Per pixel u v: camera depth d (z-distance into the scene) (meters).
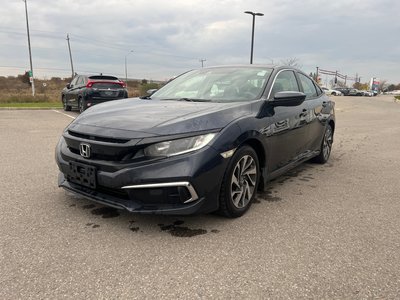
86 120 3.46
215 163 3.02
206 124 3.13
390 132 10.52
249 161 3.54
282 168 4.30
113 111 3.63
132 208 2.94
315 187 4.60
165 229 3.16
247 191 3.57
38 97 24.42
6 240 2.89
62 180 3.61
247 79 4.29
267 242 2.98
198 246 2.87
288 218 3.51
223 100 3.96
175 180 2.86
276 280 2.42
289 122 4.22
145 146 2.90
